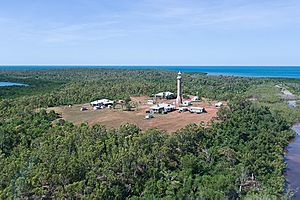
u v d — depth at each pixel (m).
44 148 59.31
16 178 51.62
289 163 78.56
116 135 71.81
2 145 67.88
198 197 53.59
